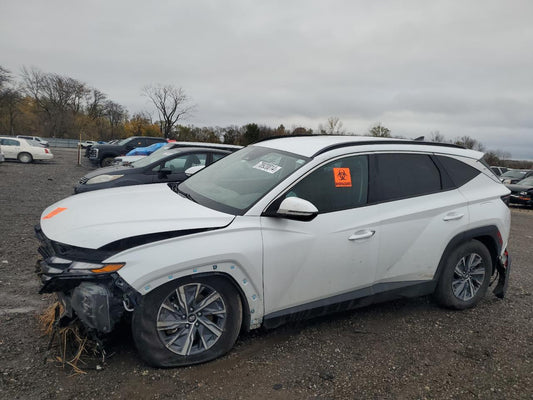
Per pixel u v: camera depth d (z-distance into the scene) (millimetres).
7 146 21859
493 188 4152
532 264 6211
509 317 3965
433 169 3836
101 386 2473
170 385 2533
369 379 2760
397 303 4145
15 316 3307
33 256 4973
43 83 70938
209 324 2793
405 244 3498
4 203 8664
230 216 2881
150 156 9336
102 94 77438
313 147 3455
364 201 3367
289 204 2812
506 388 2746
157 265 2512
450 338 3439
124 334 3078
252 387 2580
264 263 2857
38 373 2553
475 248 3949
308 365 2883
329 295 3227
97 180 7941
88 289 2480
